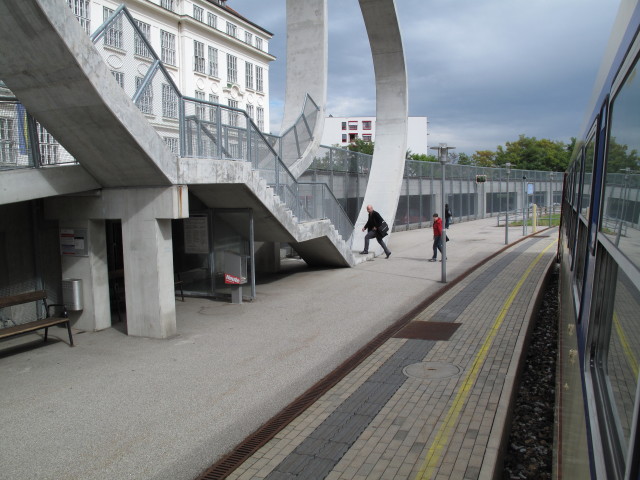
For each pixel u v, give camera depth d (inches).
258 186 424.2
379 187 804.6
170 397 248.4
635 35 86.0
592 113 185.0
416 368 265.6
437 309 400.5
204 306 442.9
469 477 161.0
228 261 447.2
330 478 165.8
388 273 586.6
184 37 1382.9
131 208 342.6
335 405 223.0
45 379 275.9
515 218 1513.3
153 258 339.9
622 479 70.5
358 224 794.2
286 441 192.4
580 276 183.6
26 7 233.0
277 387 257.4
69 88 270.8
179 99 345.7
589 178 175.9
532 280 514.3
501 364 266.4
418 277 555.2
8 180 290.7
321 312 411.5
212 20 1517.0
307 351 313.3
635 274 73.4
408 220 1167.6
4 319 356.8
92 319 367.2
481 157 3754.9
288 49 753.0
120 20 308.3
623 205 88.3
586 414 102.3
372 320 382.6
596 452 85.7
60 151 328.8
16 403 245.8
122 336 353.1
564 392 168.2
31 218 373.4
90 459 193.3
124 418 226.8
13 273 362.6
